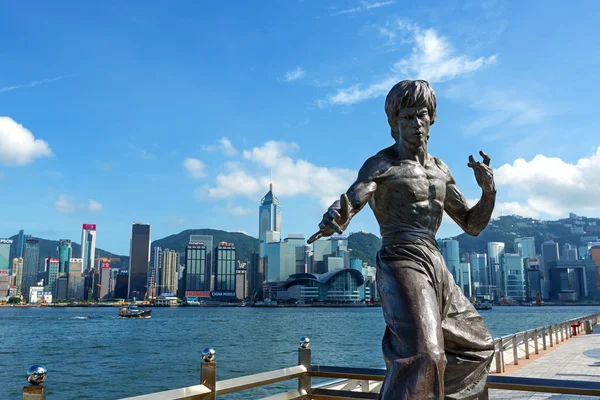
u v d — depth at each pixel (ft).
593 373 51.96
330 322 388.37
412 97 12.78
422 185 12.53
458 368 11.64
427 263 11.63
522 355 70.38
